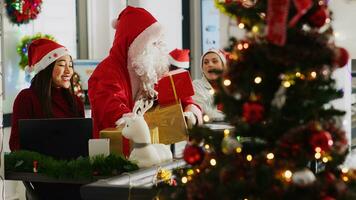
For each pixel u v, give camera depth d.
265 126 1.92
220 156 2.03
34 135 3.31
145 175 2.72
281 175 1.86
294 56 1.86
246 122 1.93
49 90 3.86
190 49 8.52
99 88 3.86
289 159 1.90
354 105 4.66
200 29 8.51
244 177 1.92
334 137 2.00
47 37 5.75
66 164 3.04
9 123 5.33
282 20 1.83
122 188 2.37
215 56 4.42
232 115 1.98
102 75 3.90
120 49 4.04
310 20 1.92
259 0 1.99
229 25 2.04
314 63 1.90
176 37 8.01
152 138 3.28
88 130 3.33
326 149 1.87
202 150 2.06
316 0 1.93
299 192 1.85
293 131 1.89
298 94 1.89
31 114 3.80
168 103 3.59
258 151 1.96
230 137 2.00
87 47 6.75
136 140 3.01
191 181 2.03
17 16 5.41
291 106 1.90
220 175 1.93
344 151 2.02
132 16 4.09
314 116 1.92
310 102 1.90
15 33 5.47
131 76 4.03
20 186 5.53
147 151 2.99
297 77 1.89
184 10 8.48
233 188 1.88
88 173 2.97
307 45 1.91
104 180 2.54
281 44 1.84
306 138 1.88
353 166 2.10
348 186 2.00
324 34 1.94
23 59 5.46
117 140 3.23
